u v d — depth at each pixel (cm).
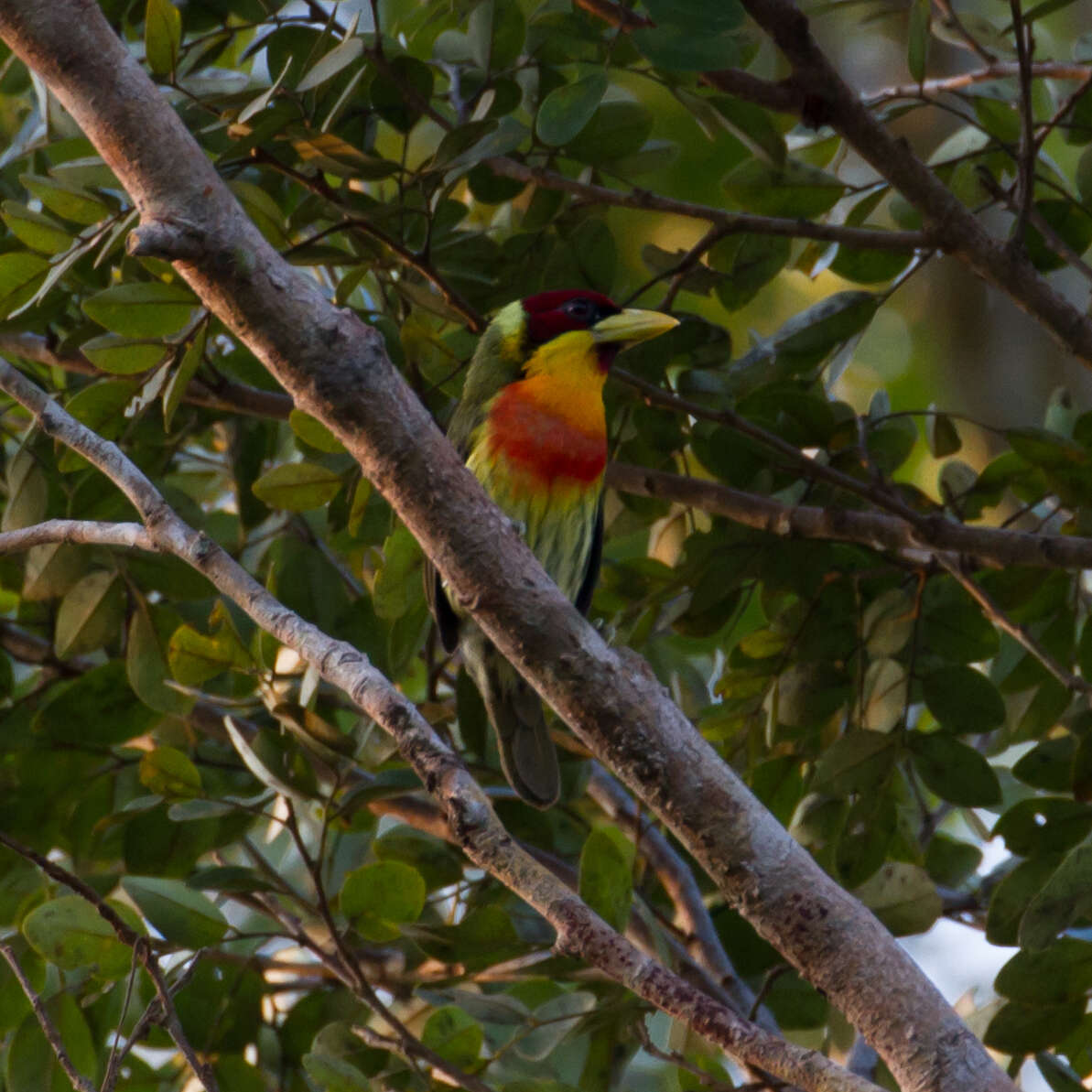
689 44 767
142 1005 872
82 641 920
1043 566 864
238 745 793
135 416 809
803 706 930
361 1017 904
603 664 580
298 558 1002
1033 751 884
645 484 977
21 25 537
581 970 786
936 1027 518
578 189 912
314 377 566
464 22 952
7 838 712
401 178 810
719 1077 809
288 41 854
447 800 571
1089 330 902
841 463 981
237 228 550
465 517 580
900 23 1491
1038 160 1013
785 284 1636
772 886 551
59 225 788
